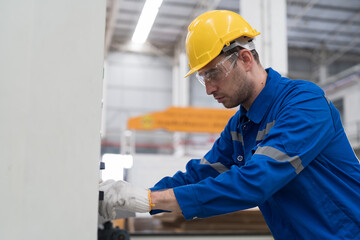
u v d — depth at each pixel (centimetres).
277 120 111
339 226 109
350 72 1078
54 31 72
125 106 1350
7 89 68
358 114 1075
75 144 72
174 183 139
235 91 123
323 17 1184
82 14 75
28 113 69
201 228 325
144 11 417
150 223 376
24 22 70
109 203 94
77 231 71
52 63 71
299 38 1326
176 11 1152
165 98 1383
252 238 323
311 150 104
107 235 146
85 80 74
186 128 695
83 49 74
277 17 521
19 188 67
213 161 146
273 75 125
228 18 127
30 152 68
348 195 112
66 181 71
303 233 113
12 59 69
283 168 101
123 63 1369
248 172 98
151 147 1373
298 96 112
